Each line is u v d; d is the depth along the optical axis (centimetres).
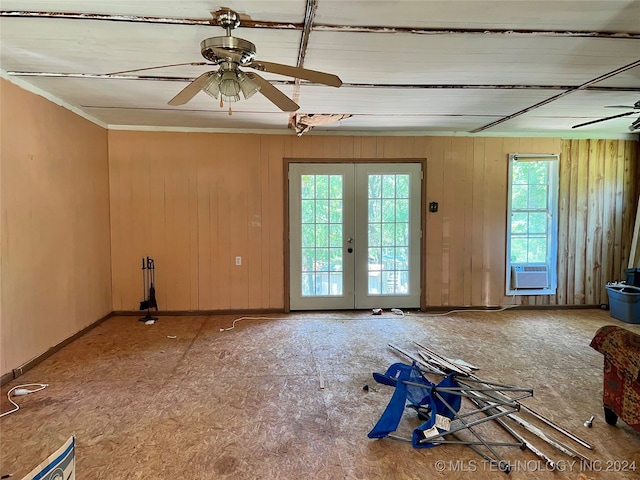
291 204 520
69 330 400
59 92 358
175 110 420
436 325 471
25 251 328
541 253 549
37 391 295
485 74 312
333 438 236
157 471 205
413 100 379
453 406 241
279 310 526
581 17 220
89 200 443
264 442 231
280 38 247
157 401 280
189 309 514
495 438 236
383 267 538
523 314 523
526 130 521
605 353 243
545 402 279
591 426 248
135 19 223
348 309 538
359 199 529
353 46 260
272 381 314
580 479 197
